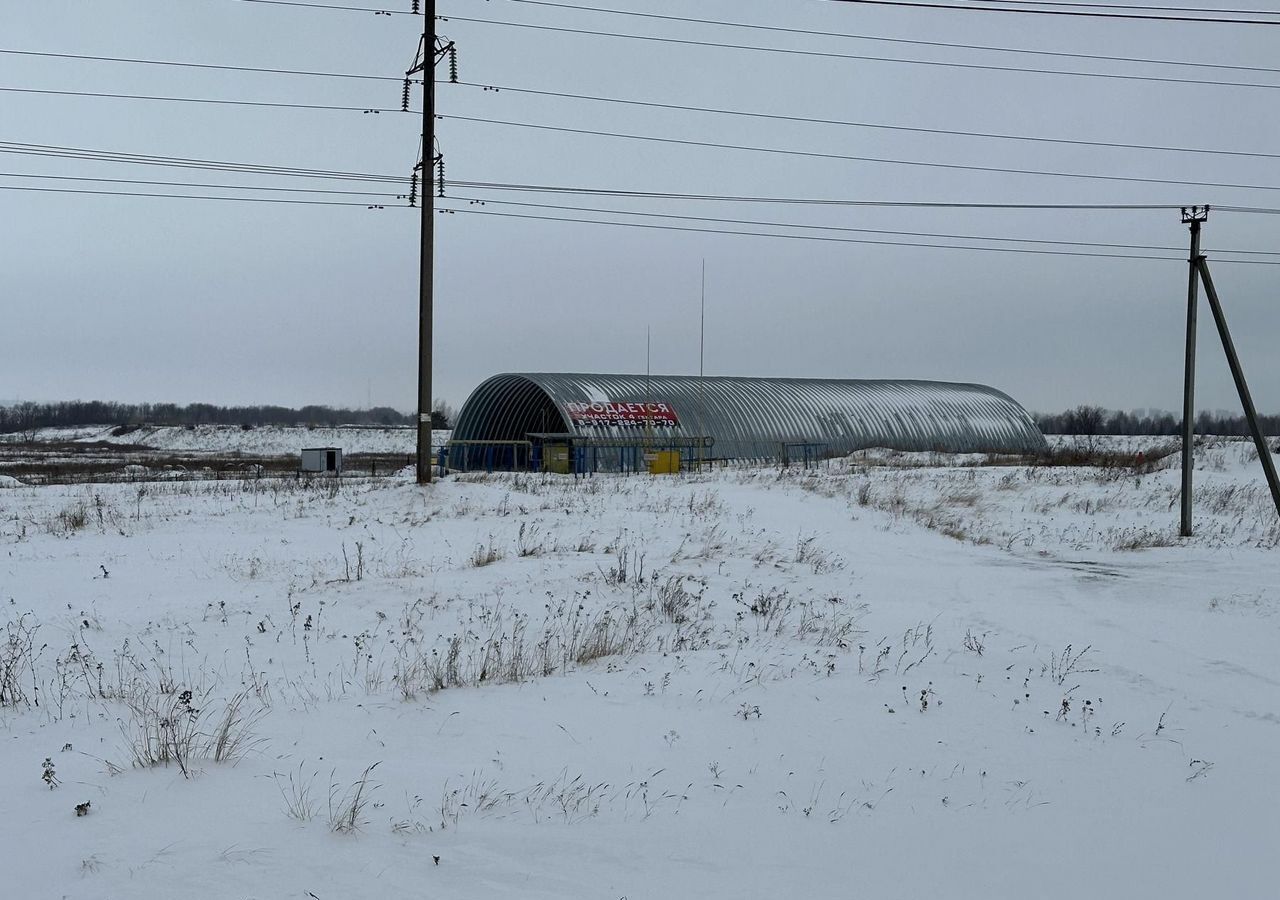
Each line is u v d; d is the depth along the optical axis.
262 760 7.42
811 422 59.19
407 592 14.63
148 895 5.11
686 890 5.58
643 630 12.77
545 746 8.10
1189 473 23.81
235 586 15.98
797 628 13.33
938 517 26.89
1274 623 14.23
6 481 40.16
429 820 6.34
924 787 7.61
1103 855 6.43
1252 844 6.68
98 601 14.88
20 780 6.94
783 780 7.60
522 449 58.38
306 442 107.25
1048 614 14.83
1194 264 23.83
